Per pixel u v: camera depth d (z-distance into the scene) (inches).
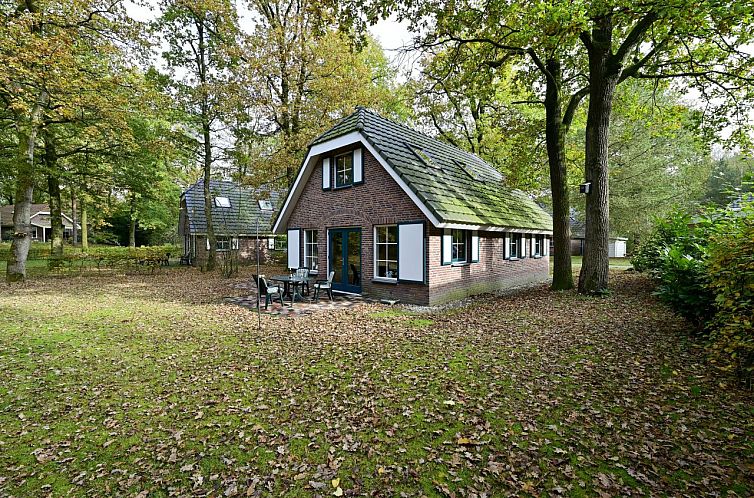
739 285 171.0
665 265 277.0
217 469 129.7
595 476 119.8
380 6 353.4
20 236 614.9
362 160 498.9
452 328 314.5
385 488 118.2
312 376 211.8
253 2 741.3
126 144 688.4
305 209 605.9
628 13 293.4
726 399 166.7
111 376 216.4
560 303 397.1
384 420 160.2
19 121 568.7
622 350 235.3
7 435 154.1
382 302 452.8
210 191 917.8
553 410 164.4
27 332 310.3
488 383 196.2
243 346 271.0
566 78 547.2
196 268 935.7
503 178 711.1
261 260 1099.3
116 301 460.1
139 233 1732.3
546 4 280.2
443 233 445.4
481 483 119.0
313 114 726.5
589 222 435.2
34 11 518.6
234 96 703.7
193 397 187.5
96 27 553.9
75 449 143.9
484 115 922.1
